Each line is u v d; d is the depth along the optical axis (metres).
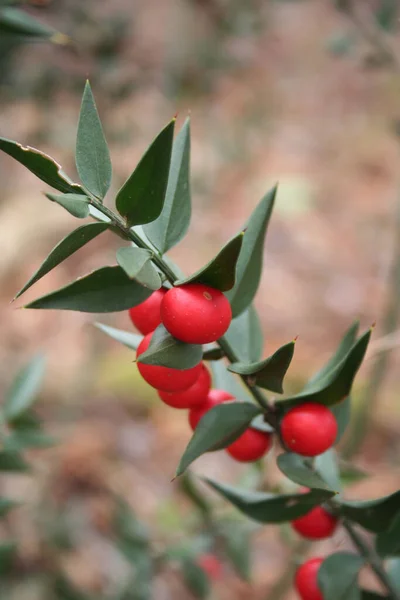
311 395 0.23
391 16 0.46
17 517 0.55
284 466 0.24
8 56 0.49
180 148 0.23
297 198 1.16
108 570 0.55
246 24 0.58
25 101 0.55
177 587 0.51
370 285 1.00
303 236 1.11
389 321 0.50
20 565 0.48
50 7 0.47
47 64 0.51
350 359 0.22
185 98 0.71
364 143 1.30
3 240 0.98
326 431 0.23
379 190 1.21
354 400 0.69
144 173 0.21
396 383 0.76
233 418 0.23
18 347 0.86
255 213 0.24
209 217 1.06
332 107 1.36
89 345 0.84
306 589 0.26
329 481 0.25
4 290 0.94
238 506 0.25
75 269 0.92
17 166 1.05
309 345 0.88
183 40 0.64
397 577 0.27
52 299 0.21
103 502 0.64
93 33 0.49
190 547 0.38
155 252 0.22
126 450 0.72
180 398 0.23
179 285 0.21
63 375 0.80
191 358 0.21
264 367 0.22
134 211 0.21
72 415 0.74
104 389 0.78
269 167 1.23
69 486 0.66
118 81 0.50
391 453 0.69
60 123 0.59
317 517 0.25
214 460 0.68
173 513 0.49
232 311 0.24
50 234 1.01
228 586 0.53
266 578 0.54
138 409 0.77
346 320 0.93
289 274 1.03
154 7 0.84
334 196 1.20
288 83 1.28
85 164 0.21
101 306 0.21
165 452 0.72
